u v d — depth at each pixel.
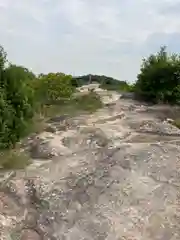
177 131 13.70
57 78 22.81
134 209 7.82
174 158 9.79
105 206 7.97
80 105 20.61
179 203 7.97
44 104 19.80
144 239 6.98
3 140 11.93
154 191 8.36
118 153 10.30
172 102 22.27
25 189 9.18
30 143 12.95
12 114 12.45
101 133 13.45
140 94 24.91
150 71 24.06
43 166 10.71
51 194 8.82
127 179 8.83
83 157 11.01
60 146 12.35
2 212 8.24
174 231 7.11
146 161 9.58
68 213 7.96
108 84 40.22
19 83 13.13
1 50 12.98
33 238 7.34
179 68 23.11
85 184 8.89
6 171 10.38
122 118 16.92
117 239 6.99
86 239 7.09
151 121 15.46
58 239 7.20
